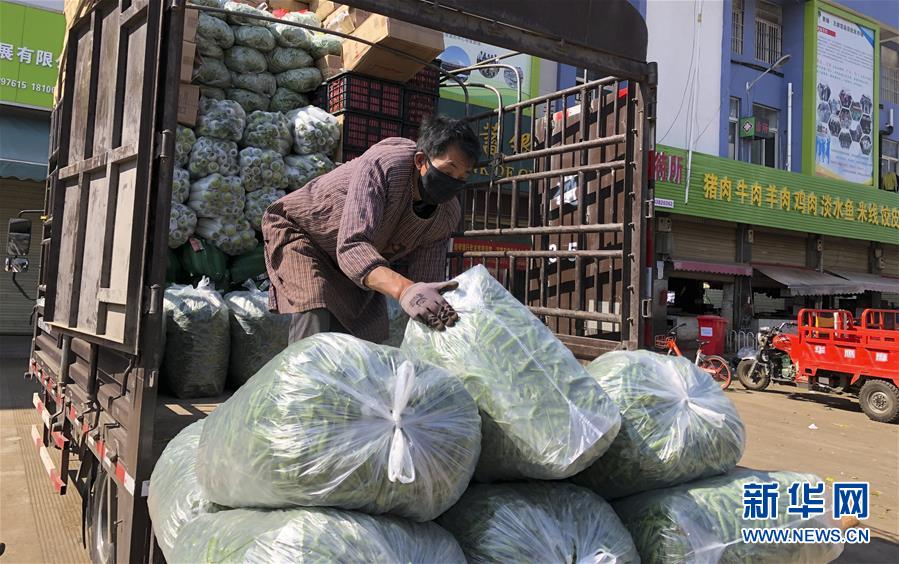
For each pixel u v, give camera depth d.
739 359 9.84
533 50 2.73
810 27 14.82
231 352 3.33
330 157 4.59
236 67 4.53
